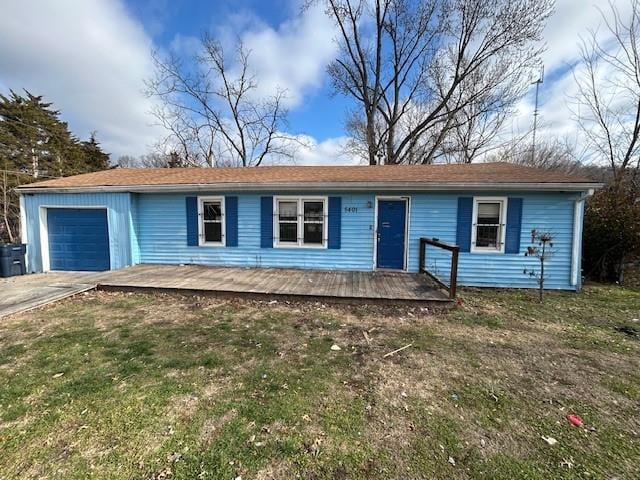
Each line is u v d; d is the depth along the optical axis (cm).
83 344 374
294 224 840
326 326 449
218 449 204
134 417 236
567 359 351
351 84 1783
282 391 276
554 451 207
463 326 457
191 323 455
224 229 861
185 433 220
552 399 270
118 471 185
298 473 186
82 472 184
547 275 729
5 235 1350
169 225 884
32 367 315
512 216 730
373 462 195
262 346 376
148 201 886
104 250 878
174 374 304
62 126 2708
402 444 212
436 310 532
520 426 233
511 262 738
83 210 878
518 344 393
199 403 256
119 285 630
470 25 1458
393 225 796
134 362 328
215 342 386
